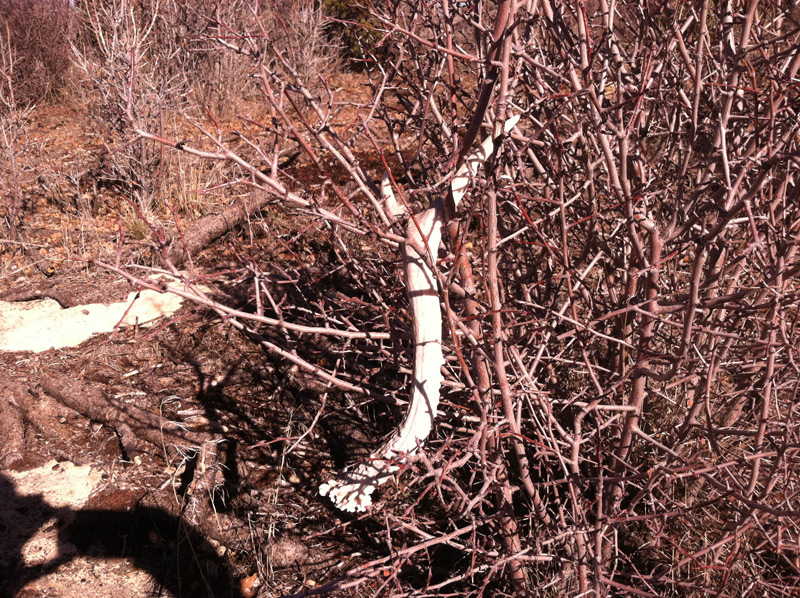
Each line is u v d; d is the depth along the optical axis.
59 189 6.20
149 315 4.46
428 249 1.79
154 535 3.14
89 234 5.53
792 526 2.46
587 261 3.11
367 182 2.08
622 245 2.58
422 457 1.87
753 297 2.56
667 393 2.90
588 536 2.17
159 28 7.41
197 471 3.24
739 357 2.69
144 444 3.53
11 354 4.16
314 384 3.54
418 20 2.40
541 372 2.68
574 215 2.56
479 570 2.28
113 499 3.26
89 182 6.37
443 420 2.68
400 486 2.52
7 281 5.03
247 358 4.03
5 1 8.69
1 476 3.43
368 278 2.88
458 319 2.02
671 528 2.77
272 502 3.10
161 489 3.28
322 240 4.79
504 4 1.71
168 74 7.12
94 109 7.27
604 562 2.41
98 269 5.00
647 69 2.04
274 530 2.97
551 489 2.76
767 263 2.38
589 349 2.80
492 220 1.89
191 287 2.17
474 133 1.82
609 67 2.19
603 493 2.45
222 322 4.25
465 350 2.49
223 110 7.96
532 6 2.03
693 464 2.04
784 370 2.45
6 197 5.55
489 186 1.84
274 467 3.29
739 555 2.28
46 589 2.91
